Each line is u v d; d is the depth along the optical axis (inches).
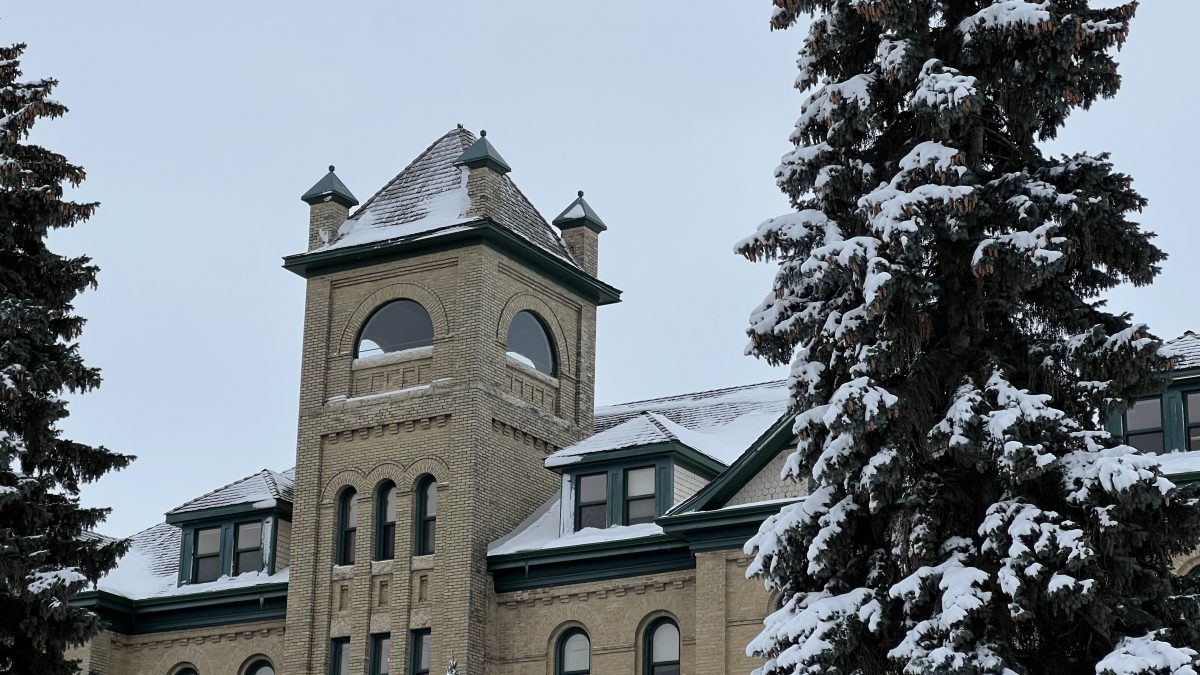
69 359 1440.7
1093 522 1059.9
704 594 1681.8
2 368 1389.0
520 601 1813.5
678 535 1716.3
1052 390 1117.7
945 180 1107.3
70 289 1488.7
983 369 1110.4
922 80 1119.0
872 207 1119.0
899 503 1116.5
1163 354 1108.5
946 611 1042.7
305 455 1937.7
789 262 1152.8
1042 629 1098.1
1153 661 1017.5
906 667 1055.0
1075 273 1149.7
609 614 1763.0
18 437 1413.6
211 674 1946.4
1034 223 1107.9
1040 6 1116.5
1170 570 1134.4
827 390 1131.3
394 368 1920.5
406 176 2023.9
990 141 1181.7
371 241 1946.4
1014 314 1148.5
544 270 1983.3
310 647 1870.1
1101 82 1139.3
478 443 1847.9
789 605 1126.4
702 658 1663.4
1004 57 1141.1
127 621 1994.3
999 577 1045.2
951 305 1129.4
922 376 1117.7
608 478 1813.5
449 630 1795.0
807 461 1144.8
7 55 1505.9
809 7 1182.3
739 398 2009.1
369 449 1908.2
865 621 1085.8
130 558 2082.9
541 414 1946.4
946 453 1109.7
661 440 1790.1
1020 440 1067.9
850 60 1198.9
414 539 1856.5
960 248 1133.1
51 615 1375.5
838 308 1135.0
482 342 1877.5
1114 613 1047.6
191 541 2011.6
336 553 1891.0
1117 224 1124.5
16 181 1444.4
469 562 1806.1
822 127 1189.7
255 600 1932.8
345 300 1967.3
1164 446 1557.6
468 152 1941.4
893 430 1091.3
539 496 1924.2
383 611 1846.7
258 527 1993.1
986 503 1103.0
